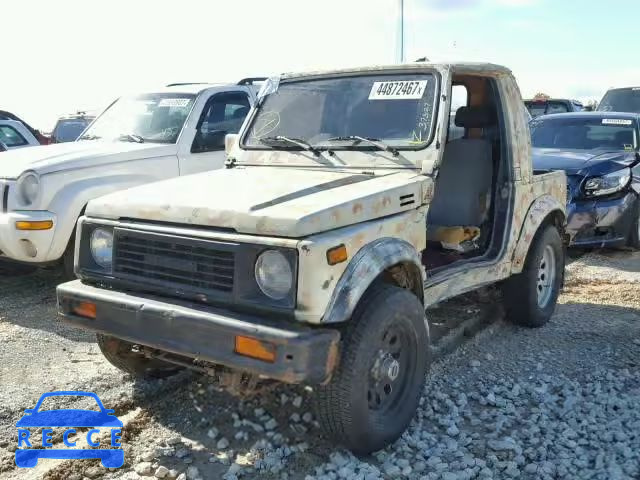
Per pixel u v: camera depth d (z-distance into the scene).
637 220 8.13
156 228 3.33
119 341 3.98
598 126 9.05
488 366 4.59
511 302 5.27
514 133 4.85
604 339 5.14
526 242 4.91
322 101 4.54
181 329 3.10
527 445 3.48
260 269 3.01
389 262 3.26
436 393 4.05
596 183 7.73
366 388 3.18
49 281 6.66
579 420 3.72
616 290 6.59
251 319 2.99
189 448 3.47
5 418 3.76
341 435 3.20
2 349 4.79
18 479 3.18
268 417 3.77
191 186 3.78
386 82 4.37
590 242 7.84
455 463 3.27
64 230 5.74
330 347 2.96
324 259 2.96
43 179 5.68
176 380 4.29
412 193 3.69
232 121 7.37
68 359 4.64
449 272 4.17
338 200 3.25
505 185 4.77
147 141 6.84
